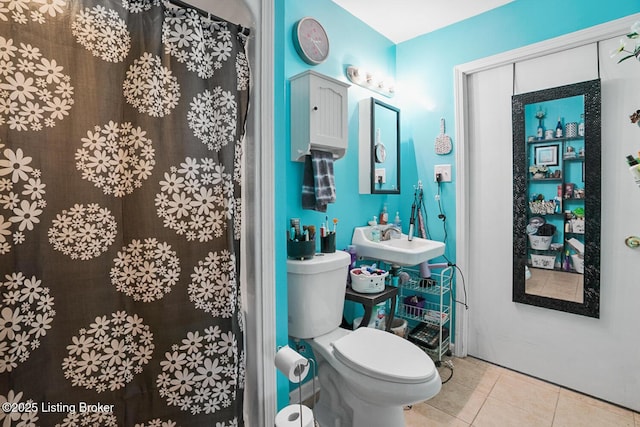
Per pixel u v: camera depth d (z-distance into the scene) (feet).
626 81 5.42
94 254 2.90
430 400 5.84
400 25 7.36
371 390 4.10
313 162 5.65
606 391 5.77
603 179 5.67
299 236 5.41
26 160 2.54
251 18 3.98
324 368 5.38
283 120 4.54
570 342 6.13
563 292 6.11
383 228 7.34
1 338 2.43
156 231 3.18
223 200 3.62
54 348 2.69
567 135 5.99
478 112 7.09
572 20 5.81
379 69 7.66
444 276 7.43
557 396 5.95
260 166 4.09
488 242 7.06
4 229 2.46
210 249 3.50
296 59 5.87
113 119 2.99
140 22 3.12
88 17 2.82
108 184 2.97
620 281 5.60
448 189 7.42
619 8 5.37
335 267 5.35
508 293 6.83
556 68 6.09
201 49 3.43
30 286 2.57
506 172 6.77
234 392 3.66
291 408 4.17
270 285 4.23
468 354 7.45
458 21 7.18
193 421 3.39
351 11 6.84
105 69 2.92
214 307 3.53
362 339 4.91
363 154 7.10
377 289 5.85
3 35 2.44
